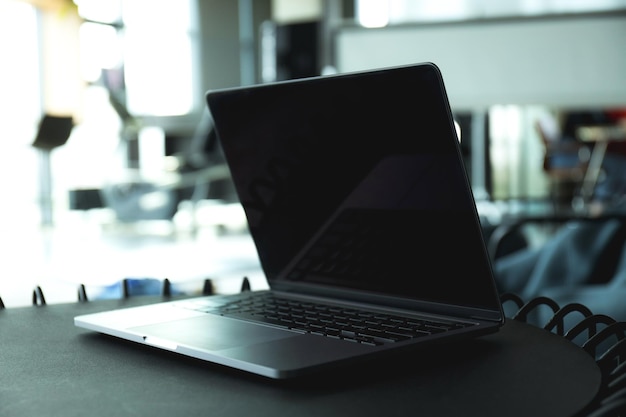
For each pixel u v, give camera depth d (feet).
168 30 34.24
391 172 2.59
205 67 36.24
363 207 2.77
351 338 2.23
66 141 24.30
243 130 3.09
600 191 21.43
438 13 15.78
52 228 26.27
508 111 24.56
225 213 30.58
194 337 2.28
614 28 14.90
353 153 2.72
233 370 2.06
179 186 25.46
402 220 2.62
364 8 16.02
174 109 34.30
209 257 18.89
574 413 1.65
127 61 32.35
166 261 18.07
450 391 1.82
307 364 1.92
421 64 2.30
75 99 29.50
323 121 2.75
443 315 2.57
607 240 8.75
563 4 15.02
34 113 28.12
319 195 2.91
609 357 2.19
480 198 18.85
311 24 20.21
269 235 3.21
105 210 29.43
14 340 2.53
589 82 15.07
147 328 2.44
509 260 9.36
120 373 2.07
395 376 1.97
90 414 1.71
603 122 25.27
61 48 29.01
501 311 2.39
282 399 1.79
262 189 3.13
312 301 2.97
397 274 2.70
